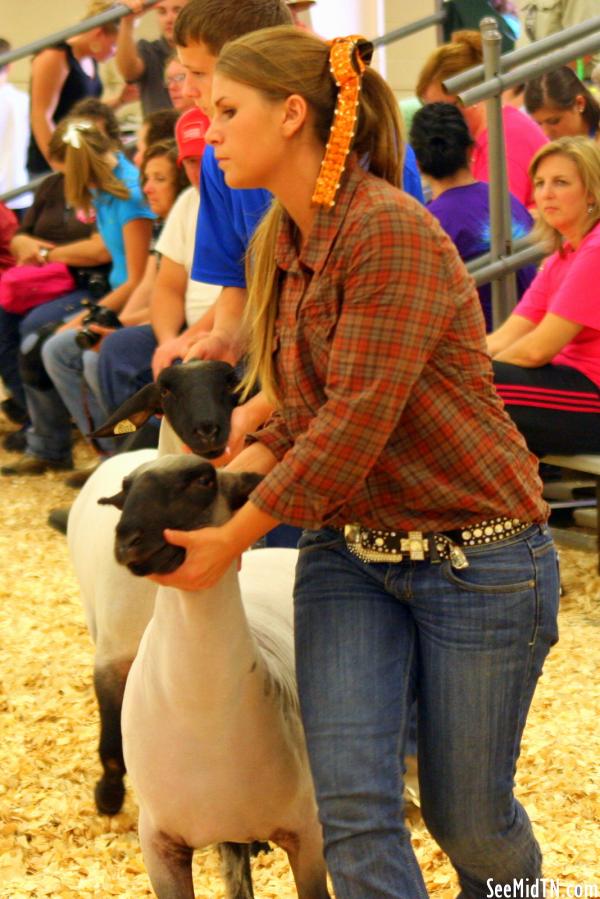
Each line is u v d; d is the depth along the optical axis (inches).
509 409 233.9
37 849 163.6
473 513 100.3
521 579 101.0
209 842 116.6
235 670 108.5
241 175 100.1
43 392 346.0
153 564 96.7
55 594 266.5
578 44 250.2
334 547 105.5
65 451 356.8
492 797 104.0
